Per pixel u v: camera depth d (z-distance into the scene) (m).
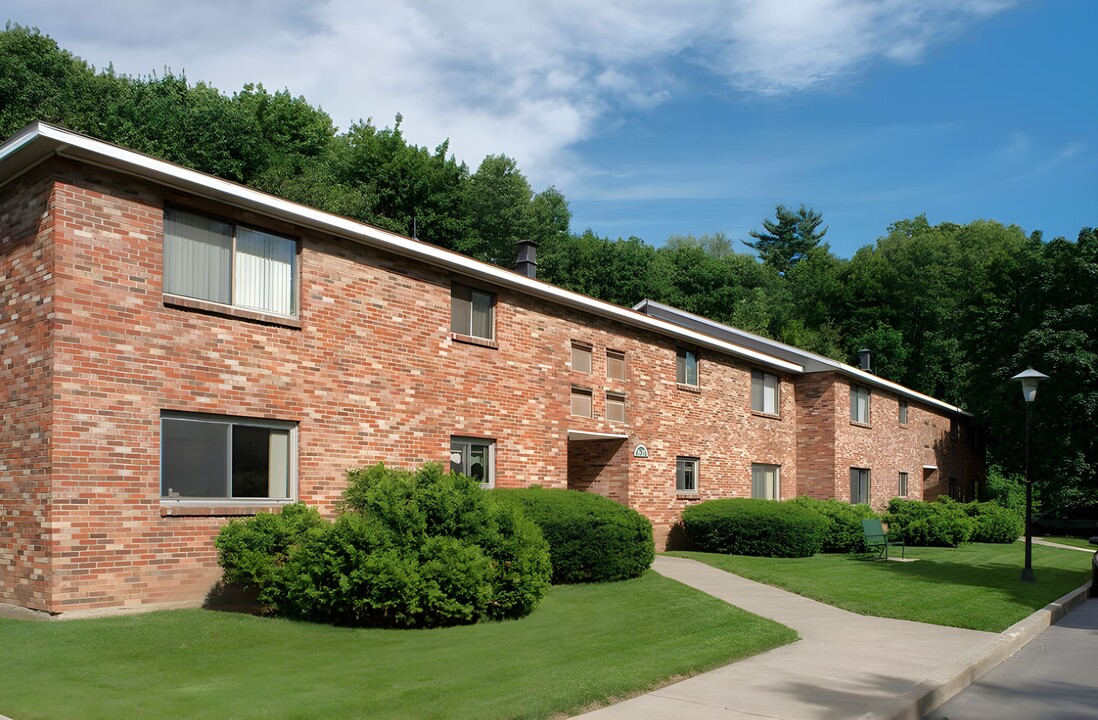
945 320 56.00
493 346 17.36
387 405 14.95
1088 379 35.41
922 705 7.79
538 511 15.21
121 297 11.38
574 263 53.00
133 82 39.56
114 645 9.27
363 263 14.74
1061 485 37.25
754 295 61.94
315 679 7.94
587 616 11.84
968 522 28.19
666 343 23.33
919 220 74.62
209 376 12.32
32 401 10.95
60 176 10.94
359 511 12.35
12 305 11.42
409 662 8.71
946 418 40.62
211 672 8.25
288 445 13.50
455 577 10.92
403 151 44.53
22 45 35.03
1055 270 37.59
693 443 24.11
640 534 16.09
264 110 44.44
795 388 29.73
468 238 45.56
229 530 11.87
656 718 6.97
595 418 20.56
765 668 8.95
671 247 77.62
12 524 11.12
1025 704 8.21
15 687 7.59
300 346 13.60
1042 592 15.55
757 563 19.33
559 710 7.01
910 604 13.50
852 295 60.16
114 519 11.07
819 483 29.00
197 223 12.55
